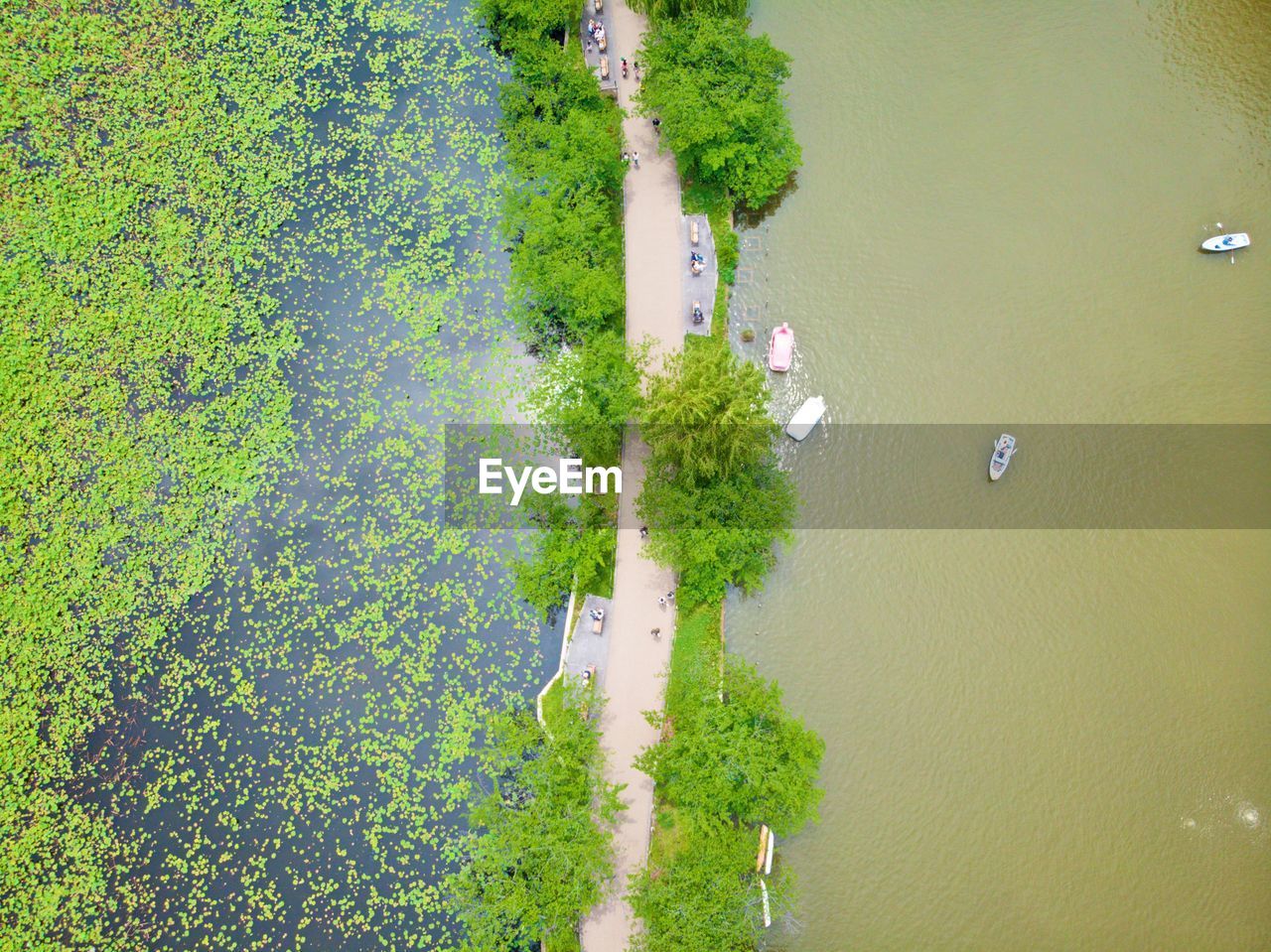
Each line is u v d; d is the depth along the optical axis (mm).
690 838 41188
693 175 52094
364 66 56719
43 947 41656
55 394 50000
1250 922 42375
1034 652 45781
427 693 44750
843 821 43312
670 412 40969
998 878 42656
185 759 44156
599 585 45719
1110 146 53938
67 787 43844
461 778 43344
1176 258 51844
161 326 51219
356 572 46844
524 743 41531
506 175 53938
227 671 45438
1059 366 50062
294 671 45312
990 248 52031
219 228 53188
